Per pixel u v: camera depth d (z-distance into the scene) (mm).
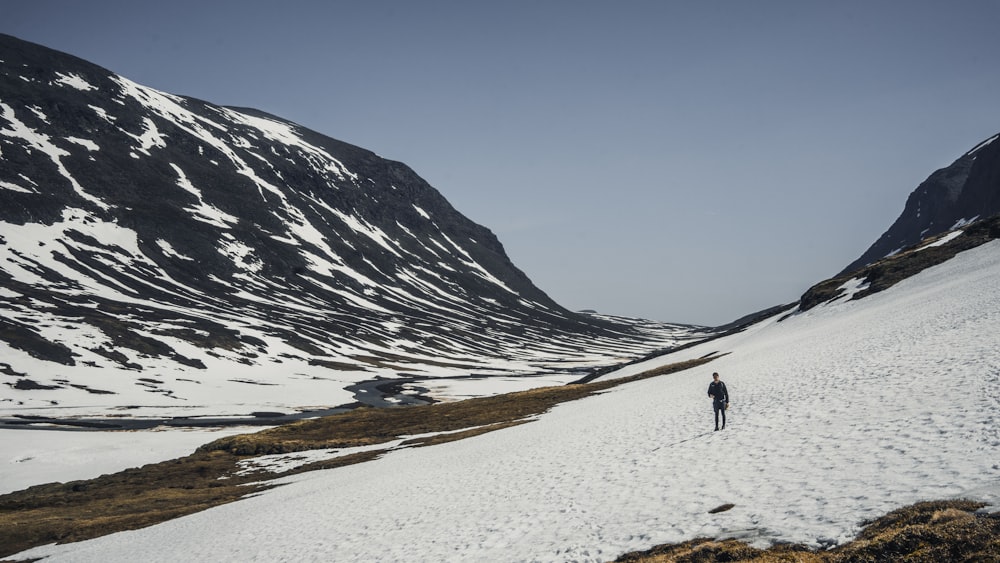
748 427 25828
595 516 17672
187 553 25562
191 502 42031
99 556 28578
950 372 24422
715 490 17328
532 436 41281
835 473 15883
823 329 65625
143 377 128125
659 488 19172
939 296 54906
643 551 13805
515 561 15383
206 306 197125
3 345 124062
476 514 21562
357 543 21203
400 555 18391
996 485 11930
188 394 121875
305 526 26000
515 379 174125
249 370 148625
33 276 175625
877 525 11648
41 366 120750
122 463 63125
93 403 108562
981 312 37406
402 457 46375
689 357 102125
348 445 62031
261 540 25016
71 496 48125
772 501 14961
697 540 13547
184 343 152250
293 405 118938
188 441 74688
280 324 196500
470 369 195250
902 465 15000
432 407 84000
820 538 11945
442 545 18422
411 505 25922
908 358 30672
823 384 31125
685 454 23531
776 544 12234
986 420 16578
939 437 16438
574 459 28328
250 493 42312
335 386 144750
